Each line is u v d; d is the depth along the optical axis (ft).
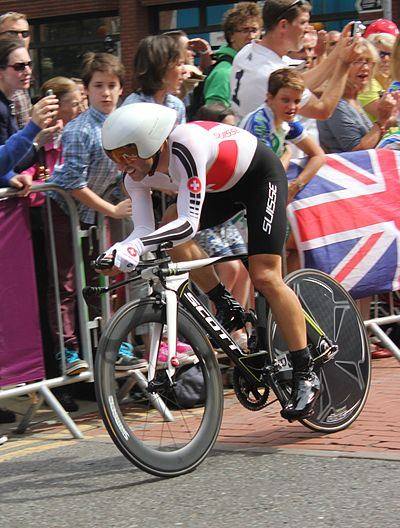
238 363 16.65
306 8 23.00
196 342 16.16
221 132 16.02
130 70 63.46
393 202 23.81
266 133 20.99
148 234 16.15
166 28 63.67
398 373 22.58
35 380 19.57
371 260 23.44
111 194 20.98
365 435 17.20
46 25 67.51
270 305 16.67
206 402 16.16
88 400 22.45
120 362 18.06
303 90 20.84
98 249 20.54
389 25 27.99
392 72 24.53
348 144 24.91
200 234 21.09
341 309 18.26
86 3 65.21
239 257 16.98
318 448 16.55
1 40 20.39
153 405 17.65
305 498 13.91
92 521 13.56
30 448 18.26
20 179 19.01
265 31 23.22
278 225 16.38
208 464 16.06
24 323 19.36
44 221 20.07
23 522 13.67
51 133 19.34
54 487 15.34
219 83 25.31
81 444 18.30
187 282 16.08
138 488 14.97
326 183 22.86
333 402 17.69
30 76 20.56
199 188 15.37
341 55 23.27
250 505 13.79
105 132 15.29
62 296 20.20
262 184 16.37
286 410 16.72
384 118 24.86
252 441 17.38
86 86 20.39
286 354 17.20
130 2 63.10
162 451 15.46
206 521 13.25
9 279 19.13
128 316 15.42
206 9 62.23
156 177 16.02
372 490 14.05
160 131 15.25
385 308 25.05
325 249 22.74
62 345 20.02
